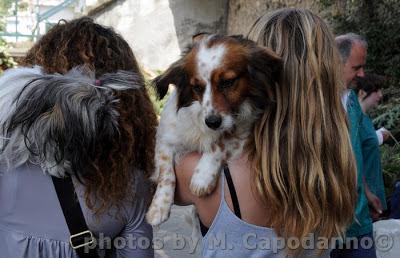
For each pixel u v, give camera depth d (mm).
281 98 2027
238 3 12008
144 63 12539
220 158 2109
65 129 1952
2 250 2201
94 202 2104
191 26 12508
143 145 2258
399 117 6625
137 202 2244
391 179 5555
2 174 2133
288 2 9930
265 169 1981
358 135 3141
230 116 2123
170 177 2250
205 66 2141
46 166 2066
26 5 13742
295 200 1979
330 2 8523
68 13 14359
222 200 2047
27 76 2072
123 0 12586
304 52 2039
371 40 7715
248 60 2119
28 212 2141
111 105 2045
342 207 2039
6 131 2021
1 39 10578
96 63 2189
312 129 1991
